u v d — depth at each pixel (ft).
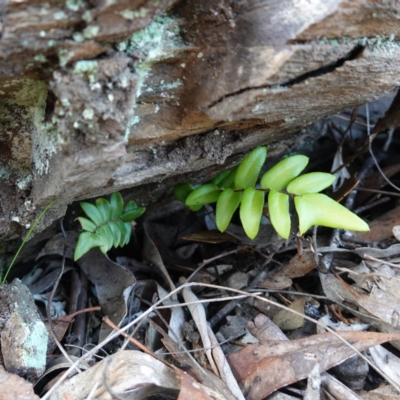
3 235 0.76
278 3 0.50
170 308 0.78
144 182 0.72
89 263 0.86
